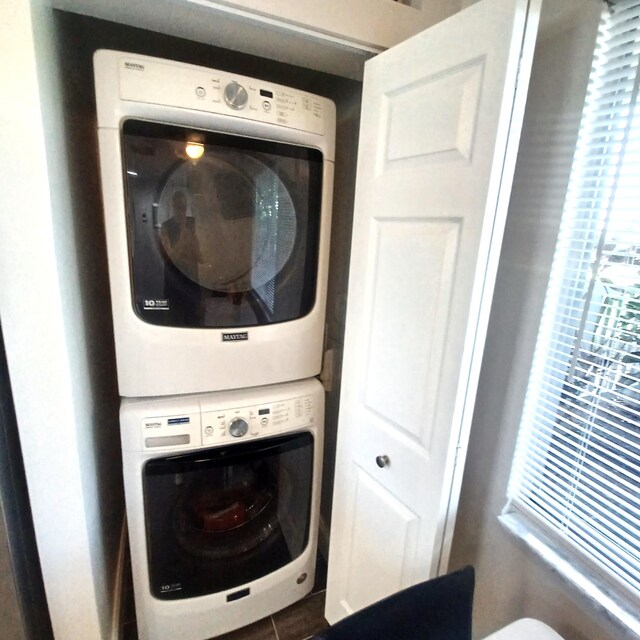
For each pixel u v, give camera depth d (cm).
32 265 83
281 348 125
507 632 84
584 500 89
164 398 116
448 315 88
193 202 105
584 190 84
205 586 130
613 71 78
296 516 141
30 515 104
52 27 90
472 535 116
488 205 77
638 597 79
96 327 130
